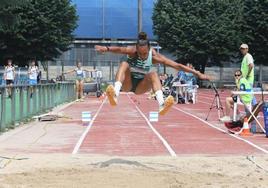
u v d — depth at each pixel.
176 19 54.28
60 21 50.62
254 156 10.47
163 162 9.75
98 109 23.81
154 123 17.44
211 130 15.32
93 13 69.31
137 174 8.47
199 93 42.38
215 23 53.66
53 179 8.02
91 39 68.56
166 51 59.72
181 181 7.96
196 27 53.66
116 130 15.29
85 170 8.75
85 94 36.78
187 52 54.38
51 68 58.84
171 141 12.90
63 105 26.23
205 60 55.41
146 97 35.81
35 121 17.84
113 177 8.20
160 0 57.38
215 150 11.46
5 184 7.62
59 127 16.03
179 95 28.50
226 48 54.16
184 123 17.42
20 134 14.15
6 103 14.70
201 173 8.68
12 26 43.22
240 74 15.86
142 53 8.51
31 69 27.95
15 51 50.19
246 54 15.06
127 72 8.62
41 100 20.11
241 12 53.84
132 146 12.04
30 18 49.19
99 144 12.35
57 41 50.44
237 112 17.20
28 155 10.54
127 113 21.61
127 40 69.50
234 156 10.60
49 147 11.83
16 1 40.03
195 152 11.17
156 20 57.31
